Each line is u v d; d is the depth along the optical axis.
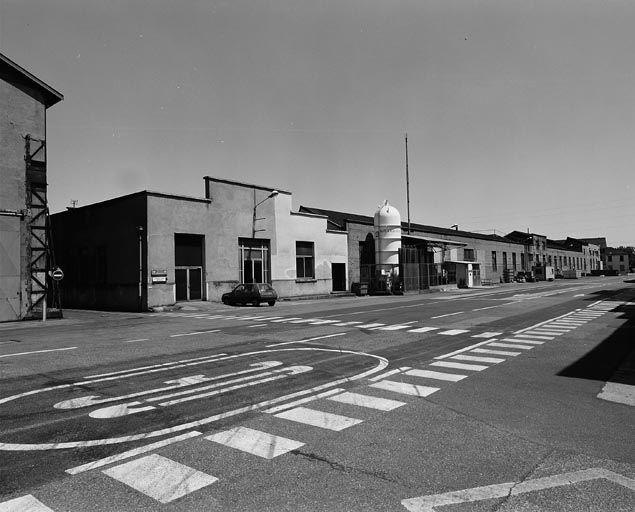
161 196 26.56
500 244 76.31
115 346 11.44
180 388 6.96
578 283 62.66
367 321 16.80
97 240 29.66
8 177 20.47
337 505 3.44
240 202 31.42
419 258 45.09
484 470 4.04
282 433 4.98
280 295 33.94
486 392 6.68
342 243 40.53
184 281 28.02
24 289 20.52
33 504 3.47
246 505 3.44
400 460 4.26
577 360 9.14
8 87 20.64
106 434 4.98
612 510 3.36
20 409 5.93
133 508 3.40
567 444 4.65
